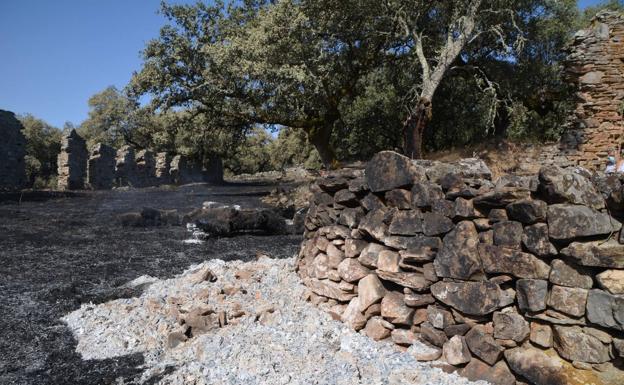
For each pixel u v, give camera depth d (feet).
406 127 54.49
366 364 12.20
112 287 21.16
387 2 59.26
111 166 92.63
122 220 41.47
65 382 11.95
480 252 11.71
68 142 81.87
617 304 9.40
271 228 39.60
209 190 93.97
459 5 58.34
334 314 15.43
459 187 12.41
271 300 16.85
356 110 81.41
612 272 9.67
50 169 129.29
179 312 15.90
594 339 9.84
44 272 24.11
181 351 13.75
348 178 16.10
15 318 16.75
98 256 28.43
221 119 74.59
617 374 9.59
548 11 69.92
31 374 12.45
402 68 76.13
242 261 24.57
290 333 14.07
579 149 48.29
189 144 122.21
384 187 14.15
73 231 38.55
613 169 39.34
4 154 69.77
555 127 72.59
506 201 11.30
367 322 14.12
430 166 14.12
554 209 10.37
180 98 69.62
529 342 10.90
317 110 68.49
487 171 14.10
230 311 15.52
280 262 21.84
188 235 36.55
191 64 67.97
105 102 169.48
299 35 59.06
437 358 12.25
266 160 208.03
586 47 47.21
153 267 25.18
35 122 131.85
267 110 66.74
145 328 15.12
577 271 10.16
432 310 12.67
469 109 77.15
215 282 19.34
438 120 77.56
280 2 58.95
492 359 11.19
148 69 68.64
